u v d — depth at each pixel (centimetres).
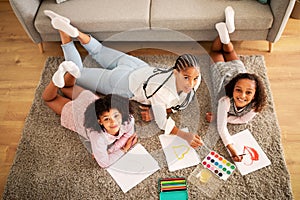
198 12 195
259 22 193
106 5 202
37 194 172
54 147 187
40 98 206
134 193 169
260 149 179
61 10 202
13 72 222
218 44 205
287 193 164
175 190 167
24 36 241
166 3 201
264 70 209
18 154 185
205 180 170
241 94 176
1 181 180
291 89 202
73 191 172
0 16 254
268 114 191
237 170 172
